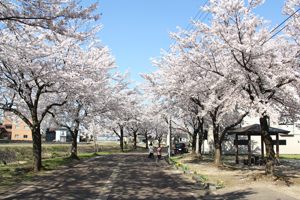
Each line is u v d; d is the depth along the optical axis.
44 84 21.53
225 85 18.09
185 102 27.39
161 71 27.50
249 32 15.52
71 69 21.09
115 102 37.44
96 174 20.56
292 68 15.91
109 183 16.39
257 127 26.92
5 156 38.78
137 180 17.77
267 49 15.73
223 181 16.38
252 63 15.39
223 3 15.73
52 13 10.22
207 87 20.58
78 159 34.03
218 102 18.92
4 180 17.22
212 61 19.27
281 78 15.53
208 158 35.91
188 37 20.33
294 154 43.38
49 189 14.25
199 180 16.84
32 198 12.02
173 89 23.94
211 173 20.77
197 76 21.08
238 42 15.66
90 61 23.66
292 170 22.56
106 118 42.16
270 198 11.86
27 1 9.85
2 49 14.52
